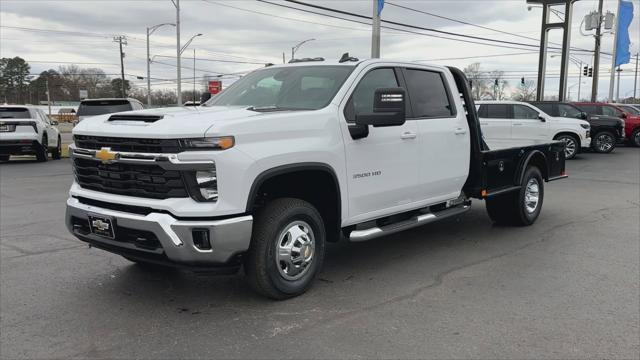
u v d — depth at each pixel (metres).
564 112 19.44
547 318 4.32
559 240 6.96
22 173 14.51
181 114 4.46
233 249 4.11
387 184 5.43
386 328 4.11
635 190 11.62
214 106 5.44
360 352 3.71
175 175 4.02
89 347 3.80
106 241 4.43
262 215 4.47
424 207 6.16
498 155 7.00
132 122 4.39
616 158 19.25
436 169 6.09
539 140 8.55
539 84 33.59
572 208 9.36
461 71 6.78
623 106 26.72
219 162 3.98
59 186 11.91
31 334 4.02
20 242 6.74
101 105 18.05
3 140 16.36
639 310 4.50
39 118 17.56
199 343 3.86
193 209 3.99
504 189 7.18
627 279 5.33
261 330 4.08
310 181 4.93
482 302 4.68
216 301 4.69
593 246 6.64
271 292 4.53
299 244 4.69
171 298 4.77
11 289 5.00
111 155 4.26
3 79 114.69
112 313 4.43
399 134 5.52
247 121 4.18
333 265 5.81
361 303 4.64
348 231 5.41
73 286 5.08
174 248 4.00
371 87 5.43
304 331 4.06
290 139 4.47
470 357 3.64
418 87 6.04
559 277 5.39
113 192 4.43
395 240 6.99
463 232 7.45
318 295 4.83
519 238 7.08
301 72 5.52
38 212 8.79
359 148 5.08
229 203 4.04
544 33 33.19
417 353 3.70
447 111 6.40
